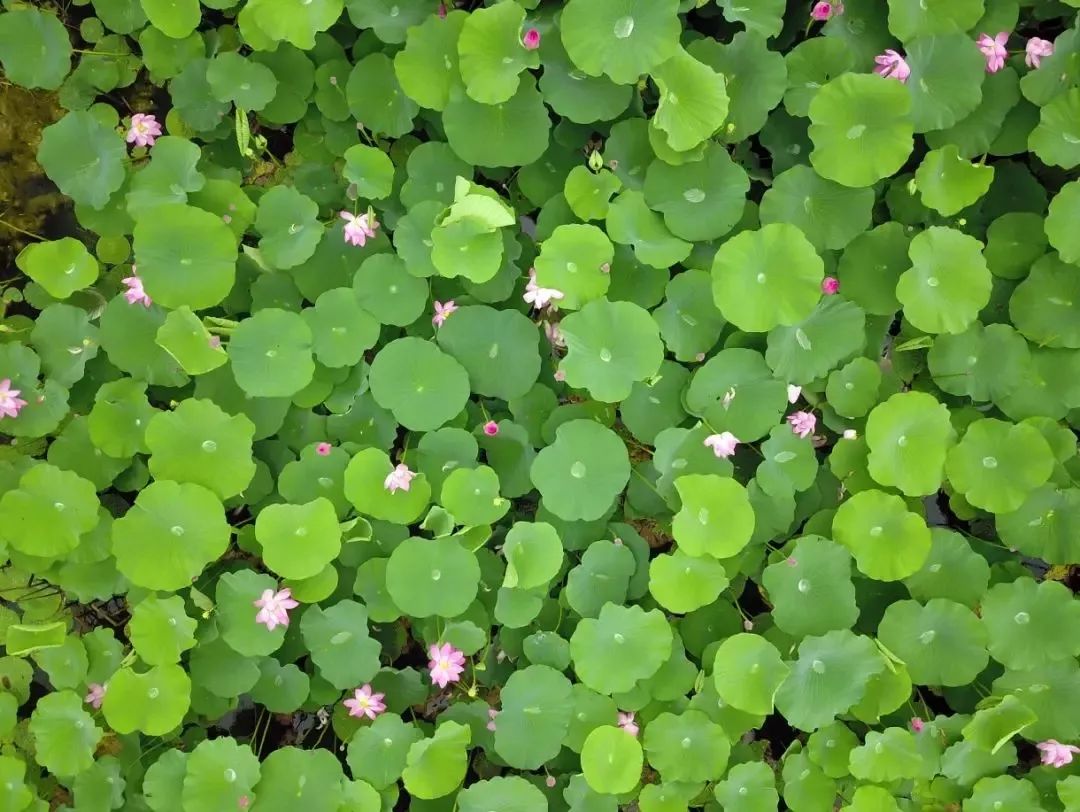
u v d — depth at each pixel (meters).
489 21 4.36
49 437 4.75
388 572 4.30
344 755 4.71
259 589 4.30
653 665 4.34
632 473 4.66
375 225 4.62
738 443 4.68
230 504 4.62
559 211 4.65
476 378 4.55
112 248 4.83
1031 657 4.34
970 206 4.70
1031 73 4.44
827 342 4.48
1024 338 4.53
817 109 4.36
